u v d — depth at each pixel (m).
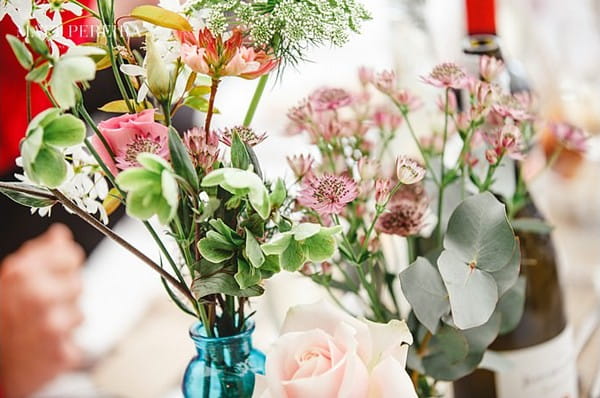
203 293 0.44
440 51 1.05
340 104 0.59
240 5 0.46
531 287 0.72
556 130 0.73
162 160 0.38
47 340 1.38
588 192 1.30
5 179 1.31
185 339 1.23
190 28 0.46
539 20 1.51
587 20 1.51
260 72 0.46
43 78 0.40
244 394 0.50
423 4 0.89
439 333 0.55
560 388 0.72
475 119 0.56
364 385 0.45
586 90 1.29
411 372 0.58
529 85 0.74
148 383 1.12
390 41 0.88
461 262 0.50
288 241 0.42
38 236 1.54
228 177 0.40
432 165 0.65
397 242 0.91
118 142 0.45
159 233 0.64
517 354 0.70
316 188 0.49
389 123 0.65
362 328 0.46
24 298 1.41
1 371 1.39
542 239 0.75
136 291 1.44
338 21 0.47
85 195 0.49
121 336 1.29
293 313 0.48
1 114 1.28
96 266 1.55
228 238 0.44
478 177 0.61
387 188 0.50
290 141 1.19
